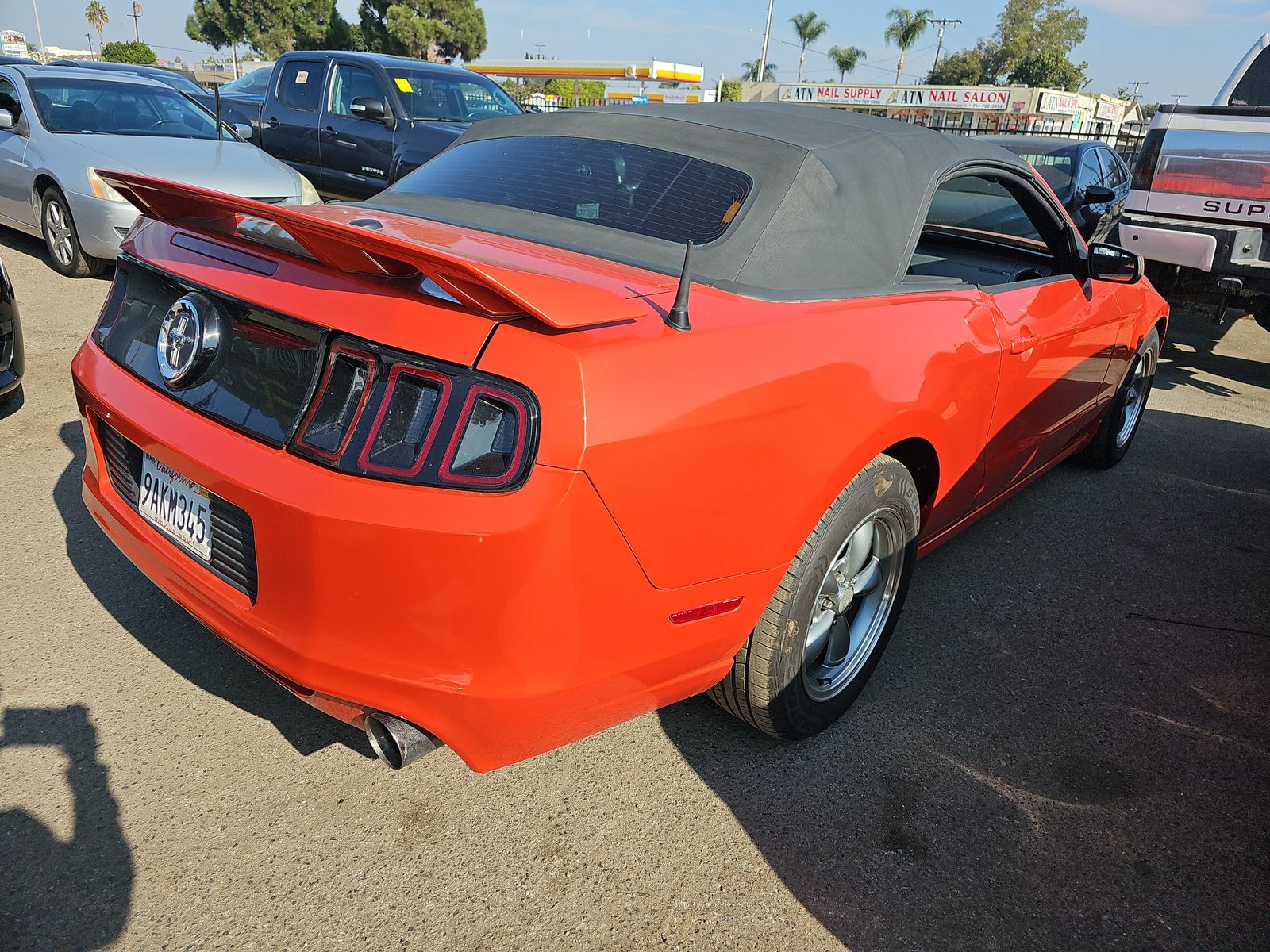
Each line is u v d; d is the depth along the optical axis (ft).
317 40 203.21
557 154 8.35
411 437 5.05
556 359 4.98
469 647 5.15
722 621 6.17
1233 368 23.20
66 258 21.89
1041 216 10.32
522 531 4.91
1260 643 9.91
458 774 7.14
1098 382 11.87
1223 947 6.05
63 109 22.90
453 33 209.56
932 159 8.41
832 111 9.09
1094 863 6.68
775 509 6.11
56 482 11.40
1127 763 7.79
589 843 6.53
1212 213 19.06
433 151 26.32
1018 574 11.10
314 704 5.70
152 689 7.79
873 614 8.05
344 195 29.17
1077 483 14.26
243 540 5.72
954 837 6.82
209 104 33.27
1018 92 150.20
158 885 5.94
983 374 8.23
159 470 6.55
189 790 6.73
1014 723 8.23
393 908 5.90
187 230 6.61
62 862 6.05
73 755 6.97
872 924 6.03
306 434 5.37
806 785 7.25
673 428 5.33
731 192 7.37
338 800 6.77
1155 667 9.30
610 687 5.72
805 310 6.61
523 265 6.15
